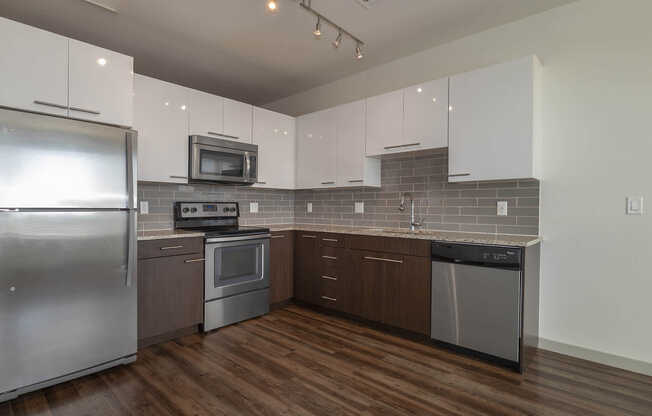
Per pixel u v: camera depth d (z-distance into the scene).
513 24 2.71
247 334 2.87
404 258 2.77
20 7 2.47
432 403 1.88
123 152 2.27
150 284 2.58
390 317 2.86
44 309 1.98
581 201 2.44
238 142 3.40
